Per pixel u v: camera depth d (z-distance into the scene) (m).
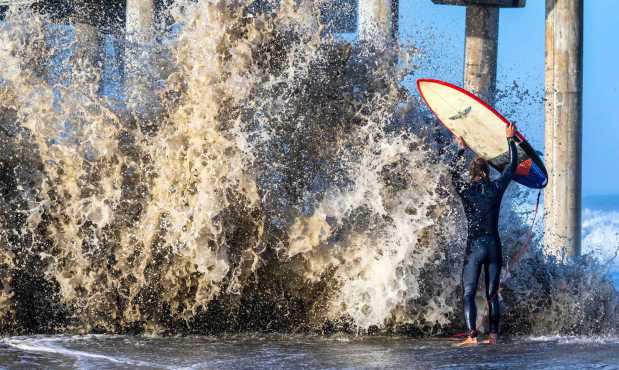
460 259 33.56
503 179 30.95
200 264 32.84
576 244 49.53
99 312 33.41
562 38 49.75
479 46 49.09
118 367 24.48
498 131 34.00
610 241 121.81
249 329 33.44
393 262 32.53
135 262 33.53
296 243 33.41
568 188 49.50
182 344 29.31
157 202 33.84
